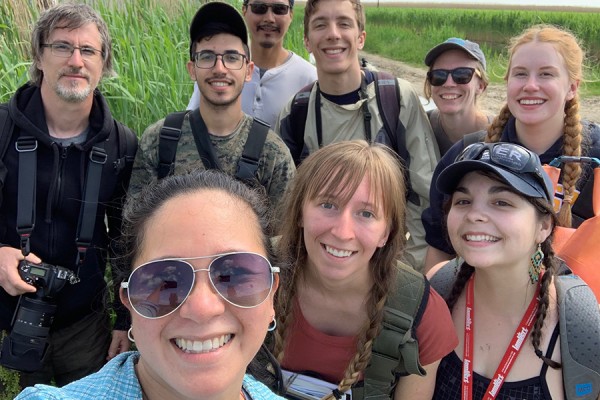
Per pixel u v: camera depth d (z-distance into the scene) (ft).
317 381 2.38
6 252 2.98
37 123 3.08
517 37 3.49
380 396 2.33
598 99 12.71
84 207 3.14
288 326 2.42
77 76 3.14
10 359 3.00
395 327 2.24
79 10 3.21
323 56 4.19
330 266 2.31
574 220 3.07
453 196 2.45
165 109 5.69
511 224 2.24
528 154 2.27
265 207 1.59
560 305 2.29
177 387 1.34
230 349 1.38
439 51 4.35
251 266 1.40
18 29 5.61
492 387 2.34
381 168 2.28
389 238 2.37
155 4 7.26
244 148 3.49
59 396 1.30
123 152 3.34
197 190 1.46
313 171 2.34
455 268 2.67
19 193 3.01
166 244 1.38
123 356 1.47
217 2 3.46
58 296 3.20
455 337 2.39
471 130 4.48
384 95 4.23
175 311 1.33
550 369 2.28
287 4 4.99
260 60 5.15
